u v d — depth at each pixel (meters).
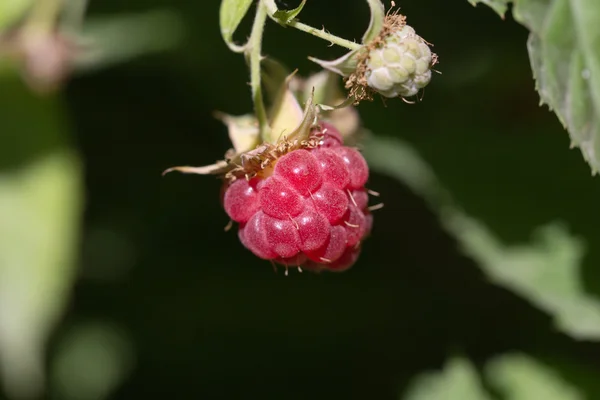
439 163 0.32
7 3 0.31
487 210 0.32
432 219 0.34
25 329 0.32
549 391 0.32
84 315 0.37
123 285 0.36
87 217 0.35
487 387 0.33
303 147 0.26
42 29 0.32
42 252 0.32
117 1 0.34
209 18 0.33
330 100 0.27
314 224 0.26
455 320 0.34
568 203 0.32
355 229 0.26
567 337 0.33
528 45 0.27
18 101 0.32
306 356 0.35
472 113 0.33
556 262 0.31
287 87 0.27
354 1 0.32
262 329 0.35
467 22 0.32
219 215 0.35
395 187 0.34
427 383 0.33
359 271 0.35
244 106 0.34
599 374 0.33
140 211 0.35
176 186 0.35
